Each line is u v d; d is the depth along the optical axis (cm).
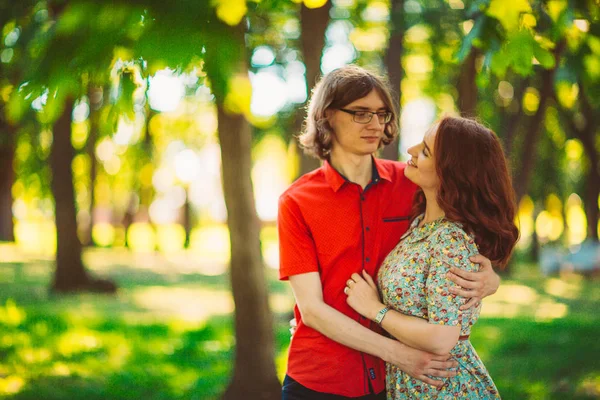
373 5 1250
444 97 1950
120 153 2789
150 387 694
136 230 4744
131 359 820
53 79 220
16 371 742
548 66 329
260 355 612
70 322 1041
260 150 2591
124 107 234
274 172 4656
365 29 1352
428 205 289
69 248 1509
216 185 4069
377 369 298
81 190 3244
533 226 2717
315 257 299
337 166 307
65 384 695
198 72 215
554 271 2145
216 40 207
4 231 3206
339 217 299
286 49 1405
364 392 295
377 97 298
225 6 207
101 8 212
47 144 2175
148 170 2988
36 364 775
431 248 273
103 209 5253
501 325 1078
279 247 305
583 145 1962
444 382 279
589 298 1537
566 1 332
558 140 2255
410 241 286
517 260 2736
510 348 865
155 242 3117
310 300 293
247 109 219
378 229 301
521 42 321
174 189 3781
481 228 273
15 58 409
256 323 612
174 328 1047
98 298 1445
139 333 999
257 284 614
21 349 839
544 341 898
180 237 4322
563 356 790
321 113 303
